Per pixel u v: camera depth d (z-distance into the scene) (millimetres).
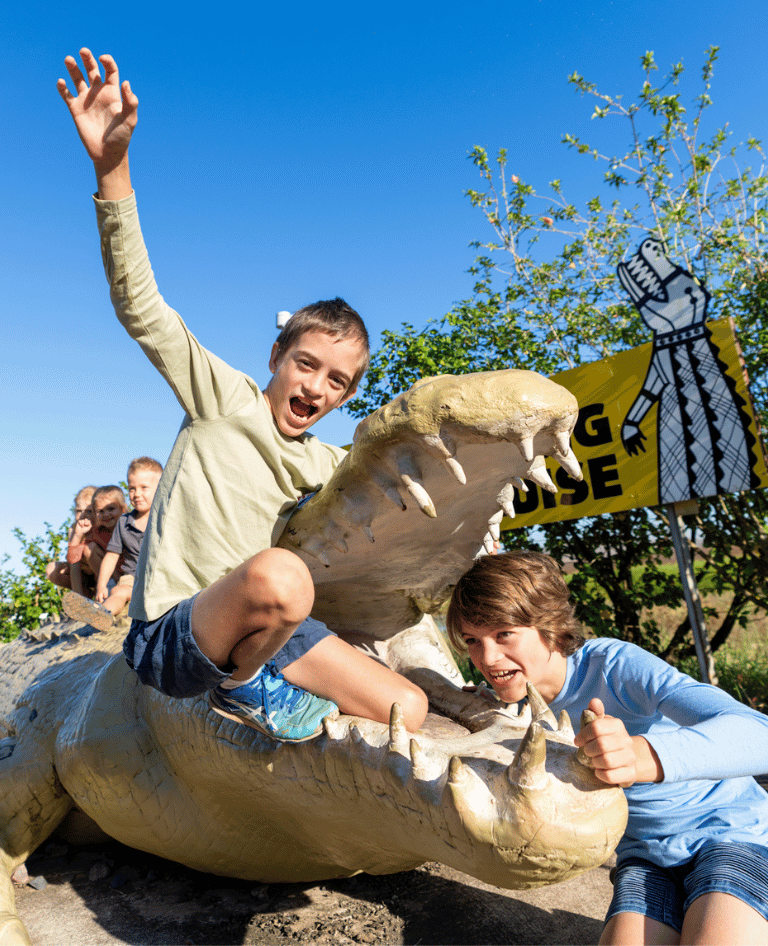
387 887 2566
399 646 2293
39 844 3012
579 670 1950
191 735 2152
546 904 2414
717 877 1536
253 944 2197
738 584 5082
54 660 3547
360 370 2152
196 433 1951
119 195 1709
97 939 2301
